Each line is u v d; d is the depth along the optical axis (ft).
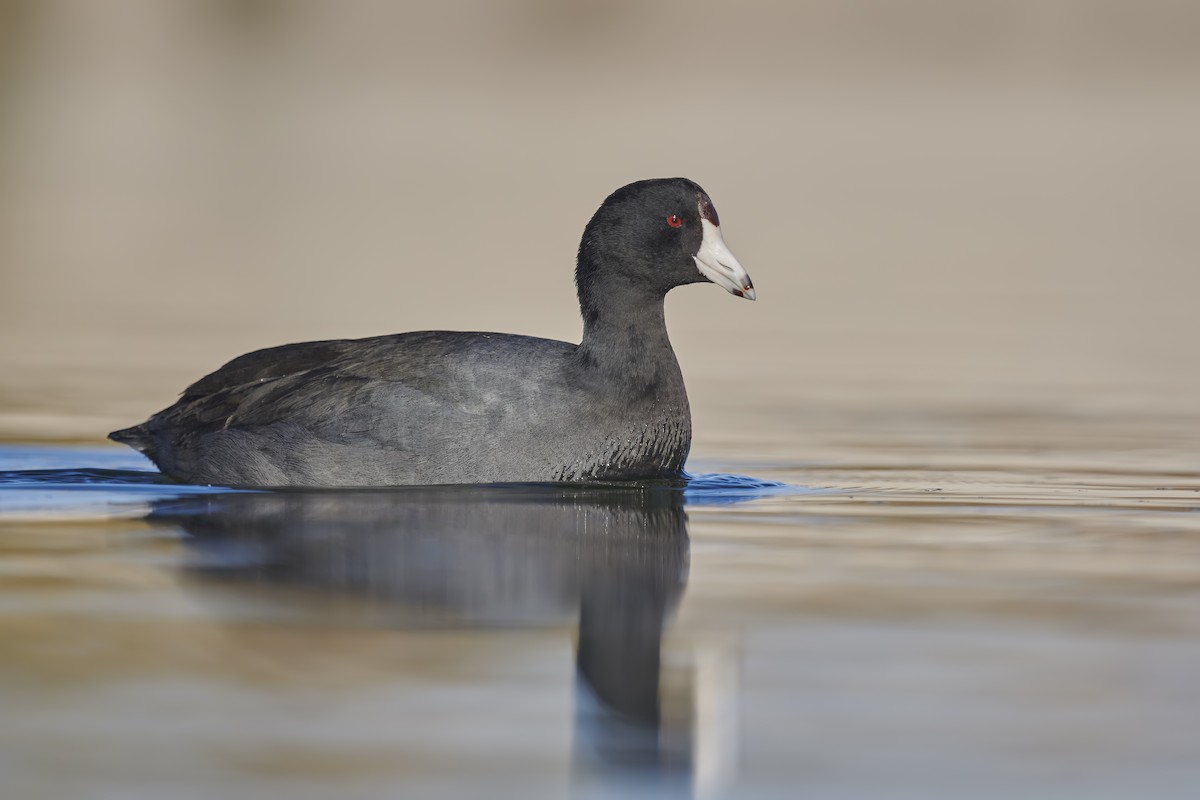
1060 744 25.13
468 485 44.16
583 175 154.40
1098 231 126.62
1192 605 33.06
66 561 35.91
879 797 23.25
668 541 39.14
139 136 193.88
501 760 24.30
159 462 47.37
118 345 74.59
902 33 266.98
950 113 206.90
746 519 42.14
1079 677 28.27
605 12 278.46
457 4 281.74
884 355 76.43
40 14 252.01
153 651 29.25
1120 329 83.87
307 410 45.09
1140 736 25.49
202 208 139.33
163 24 271.69
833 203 139.23
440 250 112.27
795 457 52.65
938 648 30.01
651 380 45.70
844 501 45.06
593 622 31.50
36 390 63.21
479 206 137.08
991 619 31.99
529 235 119.96
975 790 23.44
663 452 45.88
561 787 23.36
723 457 52.47
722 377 70.23
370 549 37.27
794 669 28.73
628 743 25.09
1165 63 245.24
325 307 86.22
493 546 37.78
